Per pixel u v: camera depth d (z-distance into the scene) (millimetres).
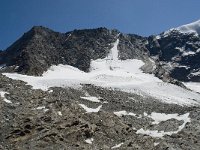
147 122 96438
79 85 114312
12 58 147250
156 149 80625
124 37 183125
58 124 81750
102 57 162250
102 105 102250
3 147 72562
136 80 137000
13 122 80500
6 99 89812
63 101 94188
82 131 81312
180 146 83312
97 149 77750
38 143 75125
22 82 106000
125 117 96688
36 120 81562
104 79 132875
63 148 75250
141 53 178000
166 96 123688
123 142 82312
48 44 157000
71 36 172625
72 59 155000
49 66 140375
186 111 102438
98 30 180750
